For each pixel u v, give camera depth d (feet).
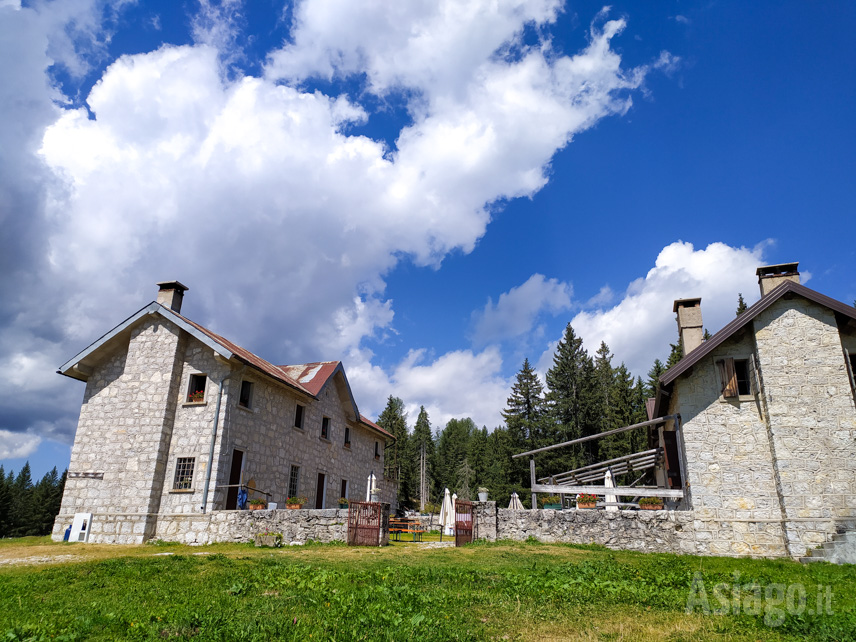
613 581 31.94
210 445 63.93
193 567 36.37
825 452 54.39
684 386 60.80
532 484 65.92
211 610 22.71
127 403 67.26
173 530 61.05
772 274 62.75
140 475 63.52
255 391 72.23
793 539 52.70
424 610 23.40
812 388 56.24
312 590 27.35
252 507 62.23
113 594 27.40
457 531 58.13
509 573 34.83
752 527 55.06
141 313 68.95
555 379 181.88
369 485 75.10
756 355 58.75
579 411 174.81
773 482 55.98
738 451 57.57
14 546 57.93
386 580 30.78
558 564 42.09
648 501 65.46
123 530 61.21
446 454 260.62
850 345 58.75
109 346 70.69
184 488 63.26
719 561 48.88
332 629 20.02
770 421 56.34
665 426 74.38
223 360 66.85
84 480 65.57
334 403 97.60
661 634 20.86
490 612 23.93
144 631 20.03
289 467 79.82
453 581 31.65
